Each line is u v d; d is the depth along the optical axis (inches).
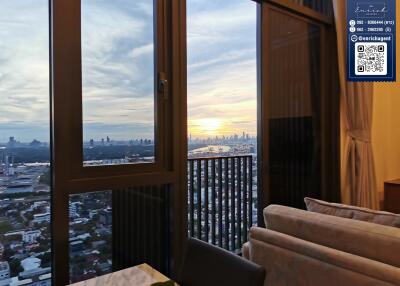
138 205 73.7
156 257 77.1
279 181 107.3
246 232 128.0
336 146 122.6
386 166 145.6
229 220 124.0
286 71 108.8
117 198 70.3
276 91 105.4
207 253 45.3
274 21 104.1
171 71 76.4
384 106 143.7
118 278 48.2
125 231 71.8
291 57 110.7
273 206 64.1
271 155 104.3
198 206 115.8
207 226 118.4
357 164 121.5
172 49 76.3
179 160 77.4
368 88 123.8
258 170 102.9
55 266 59.7
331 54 122.7
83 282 46.9
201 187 116.1
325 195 123.0
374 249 46.0
